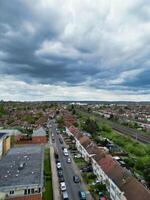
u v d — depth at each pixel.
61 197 58.41
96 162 74.00
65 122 189.00
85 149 91.69
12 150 90.88
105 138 128.12
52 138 135.88
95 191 61.38
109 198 57.97
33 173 63.34
